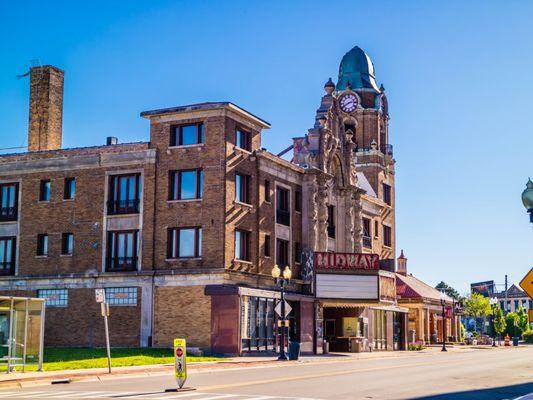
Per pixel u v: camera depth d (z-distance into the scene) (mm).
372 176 75812
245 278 48000
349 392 22828
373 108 78312
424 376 30609
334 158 61969
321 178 57625
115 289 48094
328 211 61344
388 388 24484
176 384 25844
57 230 50438
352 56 81375
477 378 30188
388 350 67312
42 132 54500
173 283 46469
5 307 30297
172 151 47812
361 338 60500
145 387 24797
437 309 89938
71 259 49719
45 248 50938
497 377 30891
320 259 54812
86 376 28609
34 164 51750
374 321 65125
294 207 55594
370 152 76375
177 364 23719
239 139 49156
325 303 56156
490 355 57438
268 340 48469
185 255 46844
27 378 27219
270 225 51812
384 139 78812
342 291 54938
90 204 49656
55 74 55625
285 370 34406
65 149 50875
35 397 20953
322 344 55594
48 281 50000
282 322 43125
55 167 51094
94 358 38031
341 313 61250
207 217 46312
